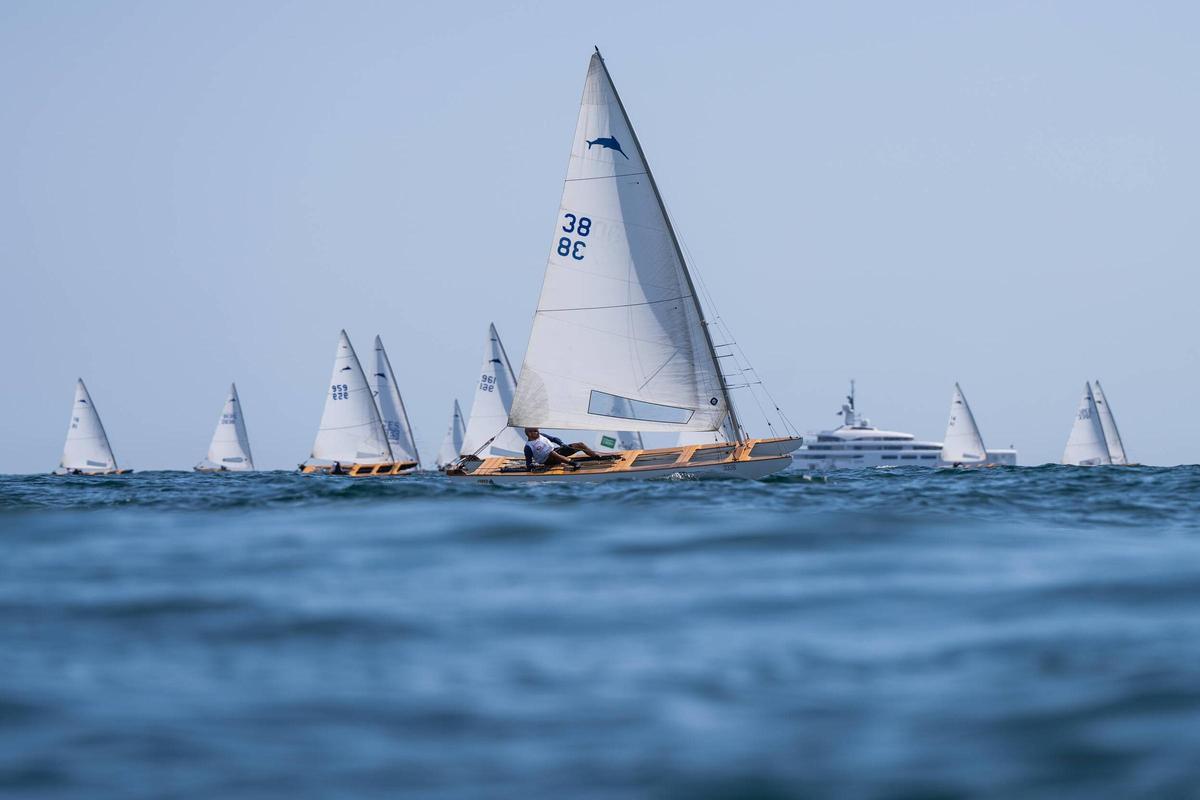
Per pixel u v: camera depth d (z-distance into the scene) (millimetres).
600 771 19094
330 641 29281
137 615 32938
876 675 24766
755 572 39375
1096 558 41812
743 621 30938
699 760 19531
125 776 18969
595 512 62219
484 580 38844
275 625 31312
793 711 22250
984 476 131375
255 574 40812
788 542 46688
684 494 85688
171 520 62250
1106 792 17500
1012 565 40000
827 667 25609
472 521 56375
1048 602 32375
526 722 21891
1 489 119875
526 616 32188
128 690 24484
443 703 23281
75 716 22453
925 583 36188
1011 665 25125
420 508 67688
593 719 22031
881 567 39969
